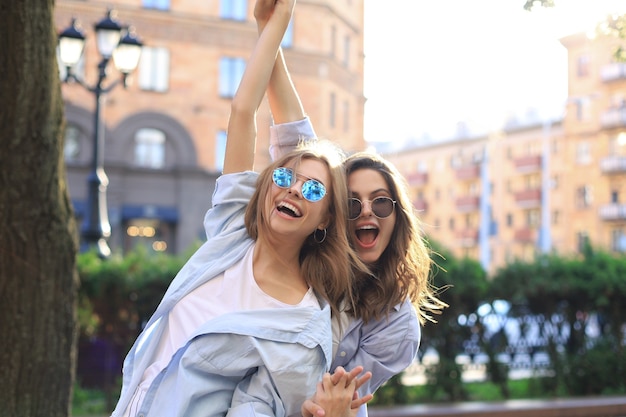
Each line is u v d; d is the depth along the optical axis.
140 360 2.27
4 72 3.53
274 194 2.26
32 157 3.62
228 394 2.16
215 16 30.72
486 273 9.20
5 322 3.57
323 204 2.29
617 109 46.09
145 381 2.20
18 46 3.54
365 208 2.46
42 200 3.67
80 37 11.32
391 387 8.43
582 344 9.66
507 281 9.31
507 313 9.34
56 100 3.76
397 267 2.51
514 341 9.39
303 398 2.14
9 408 3.56
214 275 2.28
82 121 28.66
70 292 3.83
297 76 31.83
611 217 48.28
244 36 31.11
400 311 2.52
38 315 3.65
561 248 52.41
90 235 11.98
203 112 30.53
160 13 29.95
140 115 29.66
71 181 28.45
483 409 8.05
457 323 8.96
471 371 9.23
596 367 9.50
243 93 2.52
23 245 3.62
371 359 2.46
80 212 27.78
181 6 30.31
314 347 2.17
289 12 2.63
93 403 8.02
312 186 2.23
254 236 2.36
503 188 60.25
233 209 2.45
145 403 2.12
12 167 3.58
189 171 30.12
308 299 2.28
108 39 11.62
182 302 2.26
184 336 2.20
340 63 33.81
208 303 2.23
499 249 60.34
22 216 3.61
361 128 36.44
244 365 2.10
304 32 31.98
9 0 3.50
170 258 8.76
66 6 28.39
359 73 36.78
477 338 9.14
